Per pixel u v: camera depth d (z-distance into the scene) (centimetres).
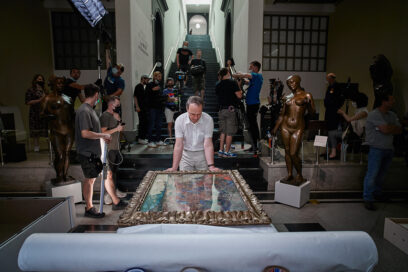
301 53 808
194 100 229
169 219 121
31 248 84
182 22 1584
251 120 479
